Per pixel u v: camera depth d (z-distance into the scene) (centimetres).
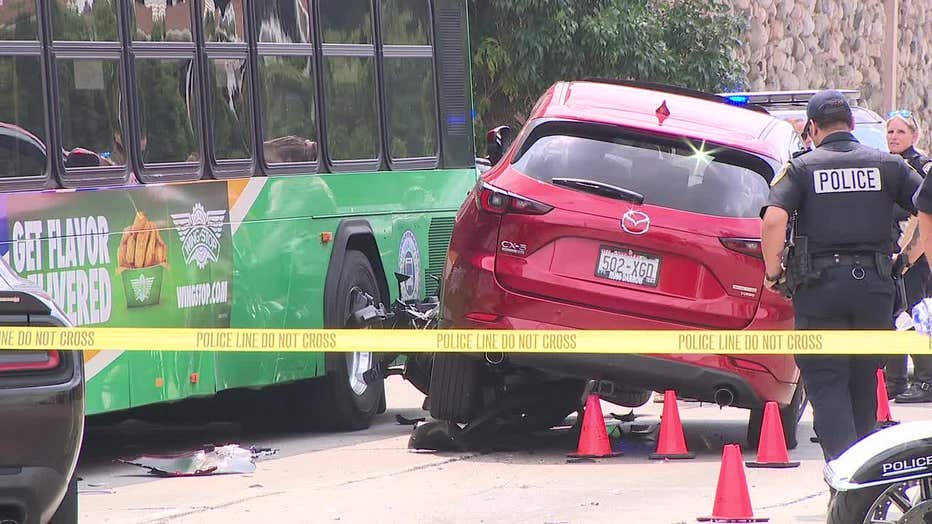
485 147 4953
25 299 1445
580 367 2133
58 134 2078
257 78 2488
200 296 2314
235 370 2394
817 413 1711
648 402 3020
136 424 2817
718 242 2112
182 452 2380
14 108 2016
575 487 1981
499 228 2158
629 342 2050
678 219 2120
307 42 2619
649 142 2173
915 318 1448
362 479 2064
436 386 2250
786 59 6950
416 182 2903
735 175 2152
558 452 2295
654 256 2123
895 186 1723
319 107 2639
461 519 1772
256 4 2491
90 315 2095
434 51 2991
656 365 2134
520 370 2261
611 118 2184
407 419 2777
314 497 1928
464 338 2047
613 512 1805
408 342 2006
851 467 1380
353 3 2747
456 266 2184
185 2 2336
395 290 2834
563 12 4691
